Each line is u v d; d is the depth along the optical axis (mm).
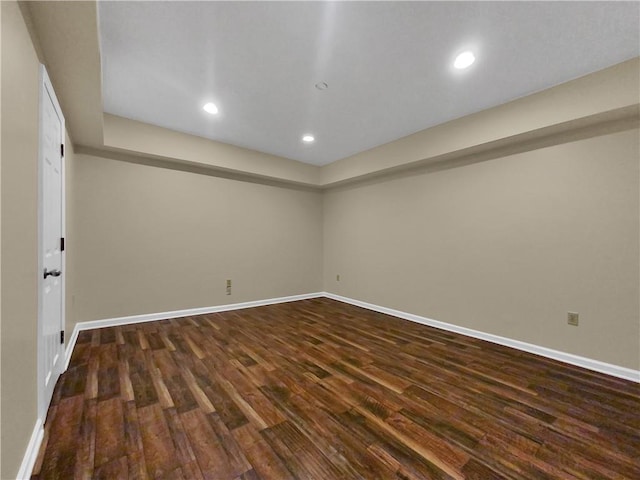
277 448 1440
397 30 1831
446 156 3330
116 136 3170
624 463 1368
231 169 4078
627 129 2271
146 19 1738
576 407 1833
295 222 5074
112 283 3383
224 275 4254
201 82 2459
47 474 1252
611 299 2326
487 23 1771
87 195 3213
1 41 986
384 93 2609
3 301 1004
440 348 2844
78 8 1328
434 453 1420
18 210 1163
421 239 3775
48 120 1778
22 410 1192
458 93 2602
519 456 1407
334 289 5211
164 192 3727
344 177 4609
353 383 2127
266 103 2822
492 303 3051
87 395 1896
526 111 2605
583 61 2123
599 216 2387
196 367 2355
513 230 2896
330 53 2070
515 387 2082
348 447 1455
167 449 1419
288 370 2330
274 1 1610
